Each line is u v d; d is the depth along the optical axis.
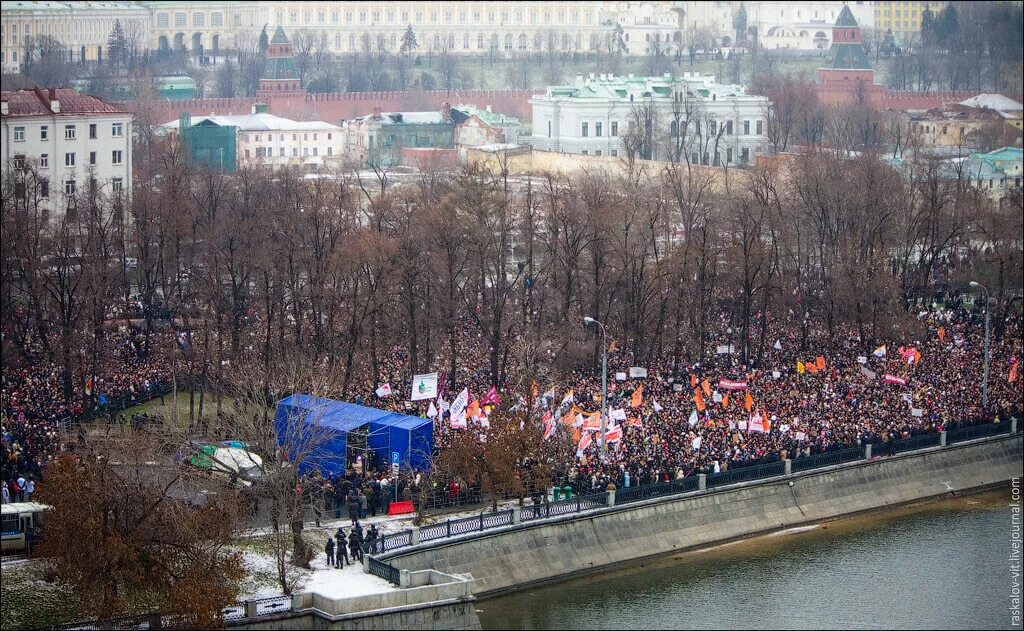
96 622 139.12
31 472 171.75
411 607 147.25
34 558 152.38
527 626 154.25
